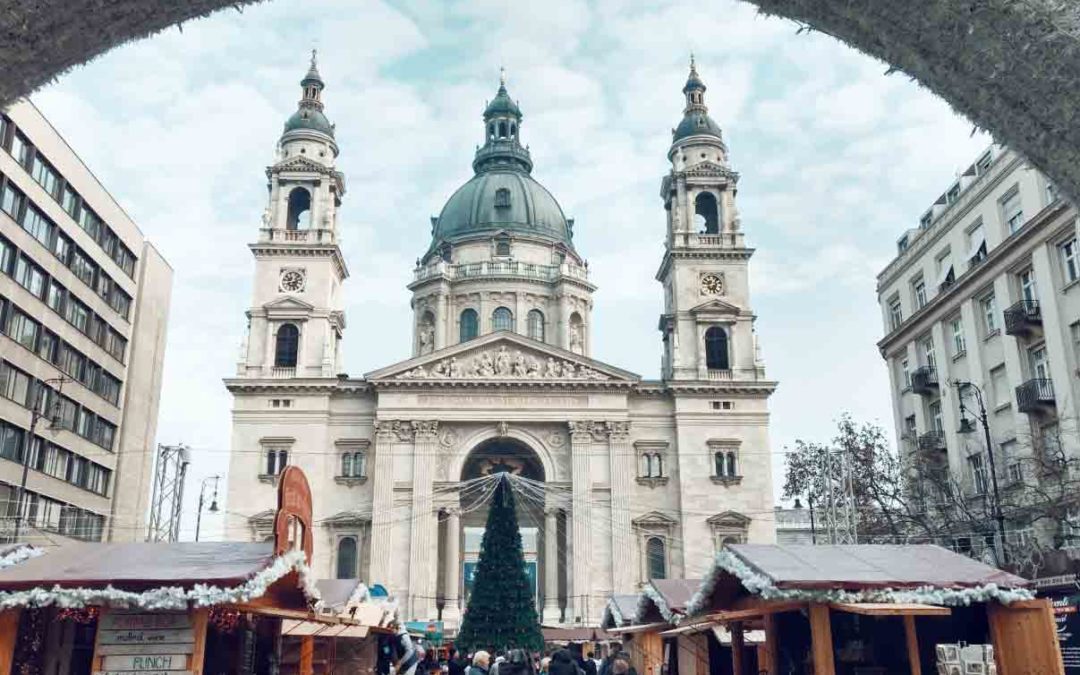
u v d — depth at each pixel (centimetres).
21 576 1636
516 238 9800
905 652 2008
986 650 1841
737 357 8031
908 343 6450
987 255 5341
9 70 618
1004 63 594
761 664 2873
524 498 8038
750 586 1845
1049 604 1786
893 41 635
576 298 9669
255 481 7419
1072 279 4697
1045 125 612
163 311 8500
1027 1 566
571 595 7212
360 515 7375
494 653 4575
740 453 7662
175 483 5562
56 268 6350
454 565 7319
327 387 7606
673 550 7450
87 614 1795
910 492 5678
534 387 7662
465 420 7575
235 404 7600
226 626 1964
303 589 1992
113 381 7425
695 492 7550
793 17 671
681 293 8225
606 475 7519
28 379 5978
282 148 8550
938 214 6269
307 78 8894
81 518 6800
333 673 3177
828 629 1775
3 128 5572
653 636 3525
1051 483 4497
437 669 4075
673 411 7806
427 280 9556
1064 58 570
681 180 8581
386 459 7431
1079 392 4594
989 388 5384
